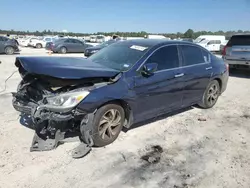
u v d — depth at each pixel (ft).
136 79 12.75
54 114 10.43
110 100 11.67
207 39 92.99
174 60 15.16
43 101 10.80
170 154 11.93
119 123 12.69
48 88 11.20
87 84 11.35
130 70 12.78
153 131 14.47
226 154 12.12
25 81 12.07
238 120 16.93
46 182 9.49
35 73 10.49
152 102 13.87
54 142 11.26
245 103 21.24
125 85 12.27
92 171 10.28
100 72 11.52
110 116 12.18
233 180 10.05
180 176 10.19
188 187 9.52
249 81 31.91
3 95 20.71
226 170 10.73
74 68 11.01
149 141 13.16
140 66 13.16
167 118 16.71
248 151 12.51
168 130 14.71
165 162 11.20
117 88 11.93
